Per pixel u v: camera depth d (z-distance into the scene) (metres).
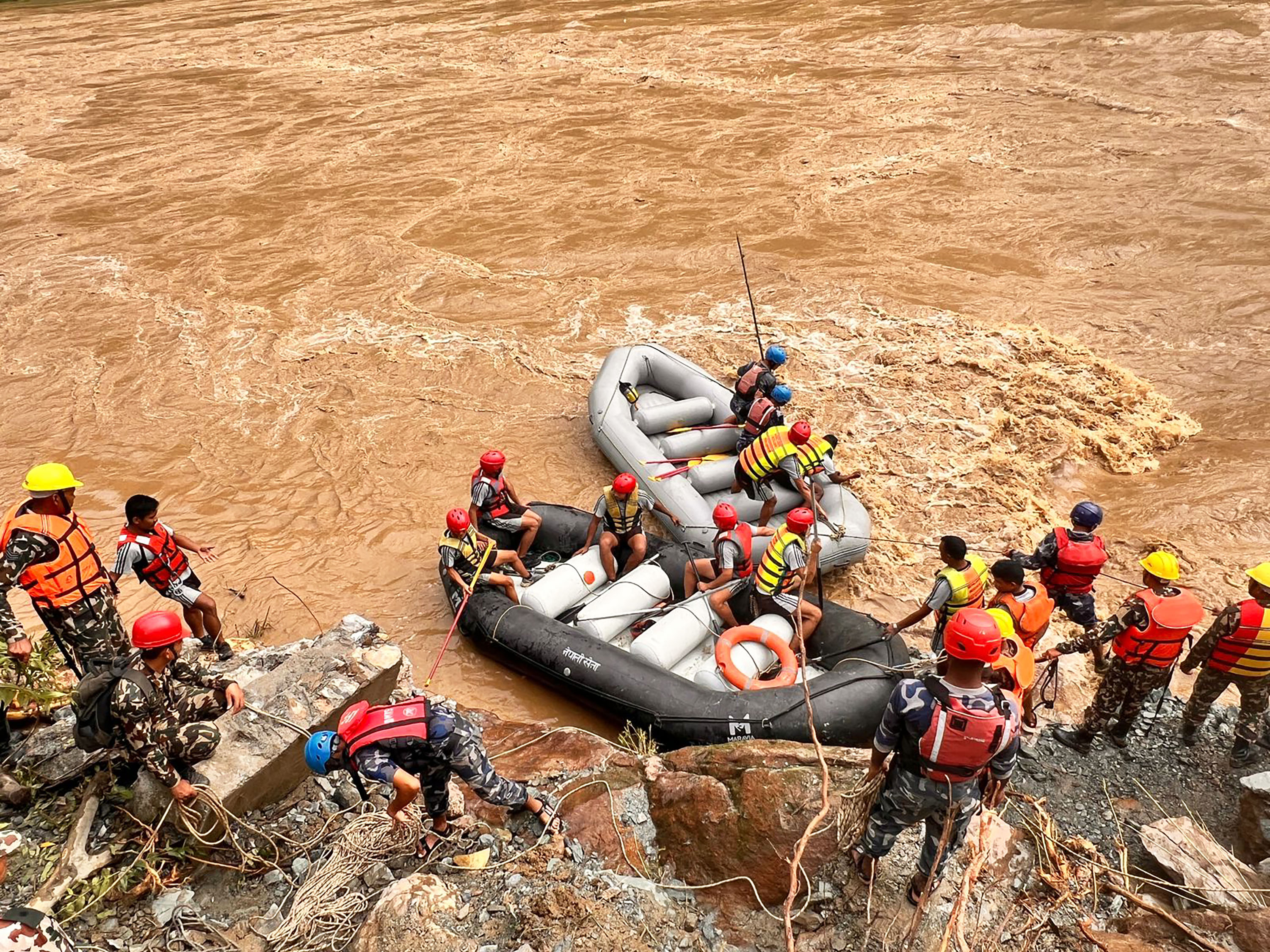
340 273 14.76
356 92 23.83
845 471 9.75
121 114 22.75
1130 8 24.55
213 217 16.94
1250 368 11.44
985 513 9.12
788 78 22.98
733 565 7.35
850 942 4.47
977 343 11.95
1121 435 10.20
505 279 14.40
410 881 4.42
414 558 8.86
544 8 30.58
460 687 7.38
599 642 6.93
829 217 15.96
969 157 18.00
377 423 10.98
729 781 5.05
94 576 5.72
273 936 4.46
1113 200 15.88
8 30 31.75
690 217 16.25
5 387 11.87
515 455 10.33
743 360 11.90
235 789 4.74
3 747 5.20
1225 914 4.43
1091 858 4.98
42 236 16.23
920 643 7.64
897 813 4.29
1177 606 5.47
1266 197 15.55
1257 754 5.78
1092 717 5.89
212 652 6.61
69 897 4.50
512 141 20.06
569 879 4.68
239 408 11.33
